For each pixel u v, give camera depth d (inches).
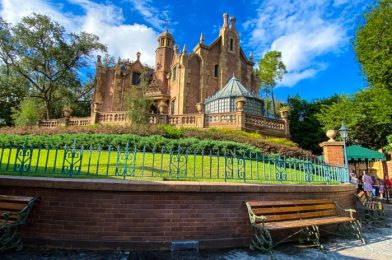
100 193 202.1
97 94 1456.7
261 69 1547.7
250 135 624.1
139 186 203.5
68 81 1364.4
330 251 224.8
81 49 1333.7
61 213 198.2
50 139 448.8
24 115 1023.6
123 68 1503.4
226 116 713.0
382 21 678.5
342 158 441.4
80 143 439.5
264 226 208.4
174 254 196.4
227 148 424.8
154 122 740.0
